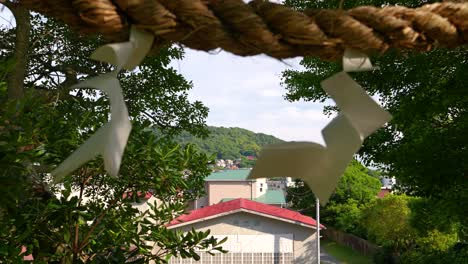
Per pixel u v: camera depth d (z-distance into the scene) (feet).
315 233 55.42
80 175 11.25
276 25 2.08
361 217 70.23
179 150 11.59
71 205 9.73
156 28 1.95
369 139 22.61
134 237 11.00
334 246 95.35
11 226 8.69
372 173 95.20
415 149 20.51
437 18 2.24
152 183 11.35
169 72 20.86
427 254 35.01
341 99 2.18
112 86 1.95
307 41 2.10
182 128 23.26
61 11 1.97
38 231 9.80
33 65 18.26
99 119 10.62
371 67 2.24
